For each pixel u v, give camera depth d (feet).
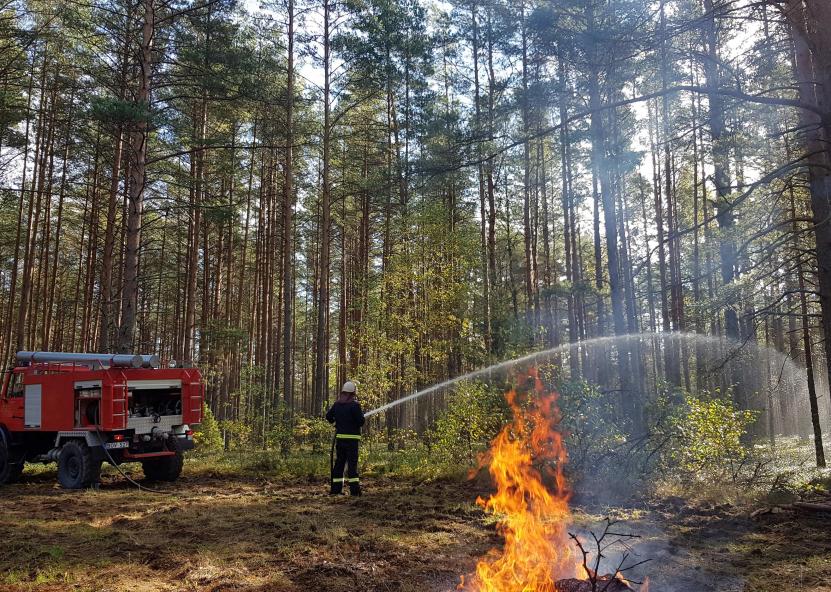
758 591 15.15
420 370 62.59
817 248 30.73
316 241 102.73
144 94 51.08
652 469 31.55
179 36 55.57
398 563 17.84
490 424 37.73
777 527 21.97
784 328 86.99
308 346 140.87
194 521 24.17
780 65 40.55
